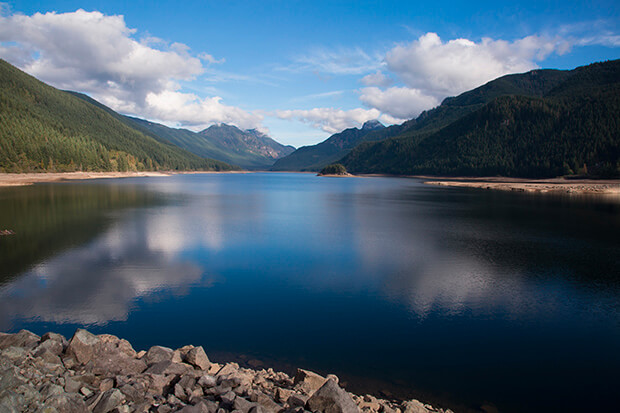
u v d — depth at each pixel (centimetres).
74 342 1097
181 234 4050
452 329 1788
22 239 3622
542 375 1385
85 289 2266
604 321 1892
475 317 1934
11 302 2036
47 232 3981
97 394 887
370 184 17225
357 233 4262
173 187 12662
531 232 4331
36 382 879
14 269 2644
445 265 2908
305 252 3312
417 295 2248
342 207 7075
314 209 6712
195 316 1902
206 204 7325
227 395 955
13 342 1144
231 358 1460
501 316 1948
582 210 6481
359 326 1806
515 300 2173
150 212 5800
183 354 1222
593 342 1666
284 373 1303
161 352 1217
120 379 985
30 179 13600
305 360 1461
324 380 1191
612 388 1303
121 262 2877
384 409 1028
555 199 8681
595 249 3462
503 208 6856
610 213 6053
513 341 1669
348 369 1397
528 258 3109
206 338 1648
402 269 2792
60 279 2438
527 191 11644
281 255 3195
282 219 5362
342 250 3403
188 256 3111
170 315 1906
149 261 2923
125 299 2116
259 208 6775
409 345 1614
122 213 5566
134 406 872
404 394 1229
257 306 2050
